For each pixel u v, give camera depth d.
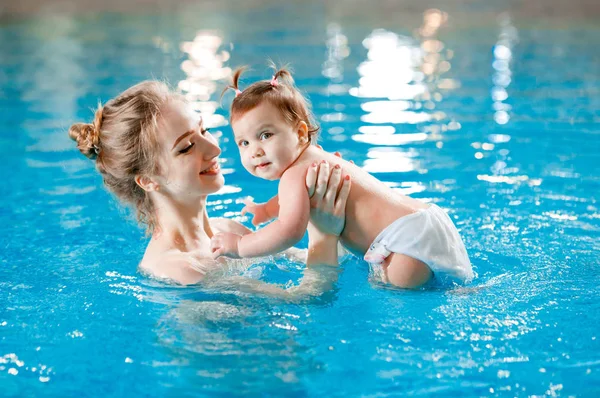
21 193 4.98
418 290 3.23
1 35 12.34
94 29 12.96
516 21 13.58
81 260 3.77
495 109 7.20
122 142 3.29
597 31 12.12
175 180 3.32
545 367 2.60
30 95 8.02
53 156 5.87
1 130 6.66
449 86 8.30
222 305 3.12
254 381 2.56
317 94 7.96
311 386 2.52
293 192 3.25
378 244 3.28
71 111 7.25
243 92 3.39
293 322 2.97
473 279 3.36
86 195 4.93
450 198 4.63
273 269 3.66
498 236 3.94
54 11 15.02
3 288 3.39
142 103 3.28
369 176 3.52
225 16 14.69
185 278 3.36
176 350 2.78
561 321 2.92
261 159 3.33
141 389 2.53
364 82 8.56
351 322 2.96
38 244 4.02
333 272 3.38
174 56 10.17
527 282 3.31
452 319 2.95
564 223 4.13
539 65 9.39
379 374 2.58
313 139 3.57
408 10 15.16
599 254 3.66
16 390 2.54
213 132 6.37
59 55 10.47
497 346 2.74
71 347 2.82
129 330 2.95
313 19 14.20
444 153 5.71
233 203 4.65
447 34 12.15
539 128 6.44
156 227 3.58
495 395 2.45
